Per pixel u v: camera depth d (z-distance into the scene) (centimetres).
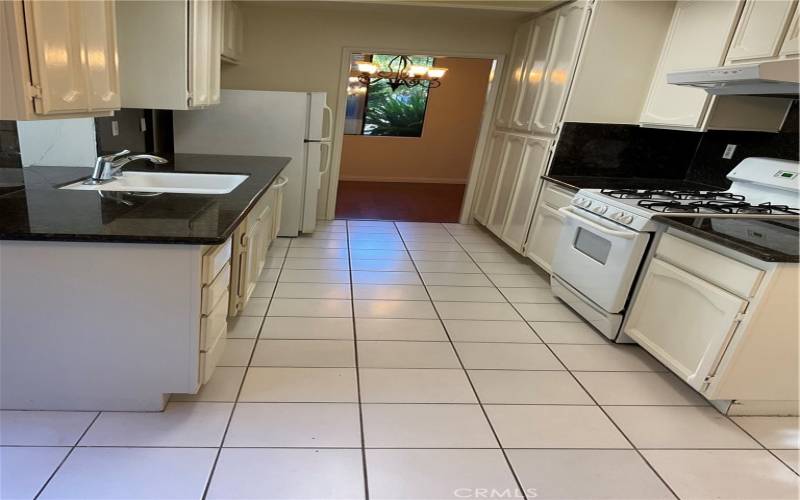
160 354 157
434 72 607
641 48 308
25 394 158
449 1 361
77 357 155
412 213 546
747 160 279
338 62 430
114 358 156
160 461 147
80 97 149
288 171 377
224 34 337
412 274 339
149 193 194
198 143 355
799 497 154
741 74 199
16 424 155
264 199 260
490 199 449
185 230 146
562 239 296
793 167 248
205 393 181
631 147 338
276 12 410
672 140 338
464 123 757
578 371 222
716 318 187
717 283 190
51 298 145
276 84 432
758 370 187
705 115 265
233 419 168
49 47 130
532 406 192
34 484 134
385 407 183
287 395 185
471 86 739
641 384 215
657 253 225
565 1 334
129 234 137
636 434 180
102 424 159
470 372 214
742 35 243
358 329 246
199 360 160
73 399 161
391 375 206
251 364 204
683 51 285
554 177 331
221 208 176
